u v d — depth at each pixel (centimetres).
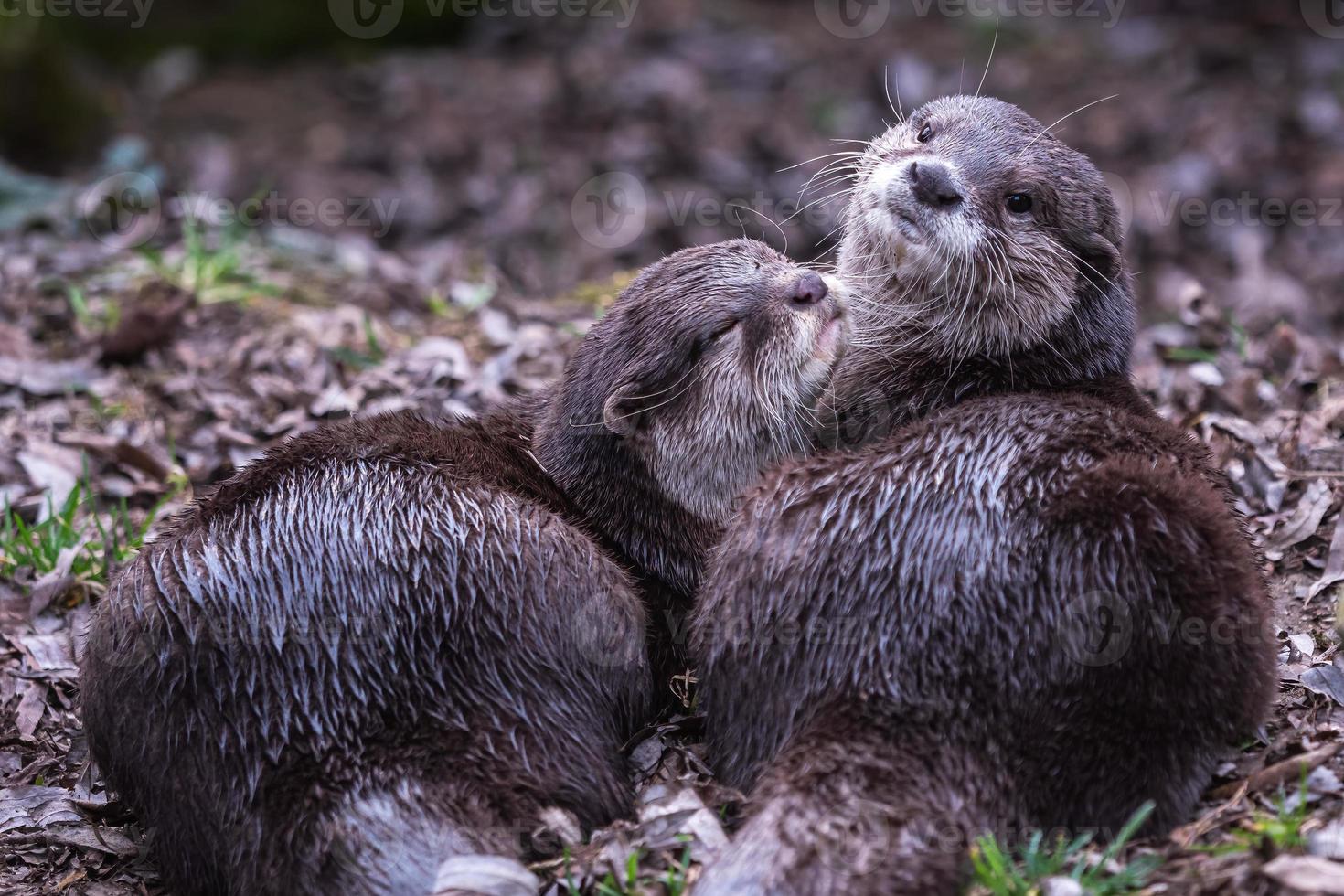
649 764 787
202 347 1384
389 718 700
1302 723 782
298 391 1277
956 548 693
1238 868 643
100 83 2319
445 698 709
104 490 1166
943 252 912
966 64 2523
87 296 1477
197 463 1212
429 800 675
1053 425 744
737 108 2353
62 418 1260
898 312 950
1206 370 1237
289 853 671
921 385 922
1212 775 722
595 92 2423
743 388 863
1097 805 672
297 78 2611
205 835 704
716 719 747
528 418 956
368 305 1512
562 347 1371
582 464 869
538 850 696
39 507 1136
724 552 751
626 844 709
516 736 712
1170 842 677
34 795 870
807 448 900
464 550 736
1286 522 990
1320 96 2303
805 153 2194
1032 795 670
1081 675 671
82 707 758
